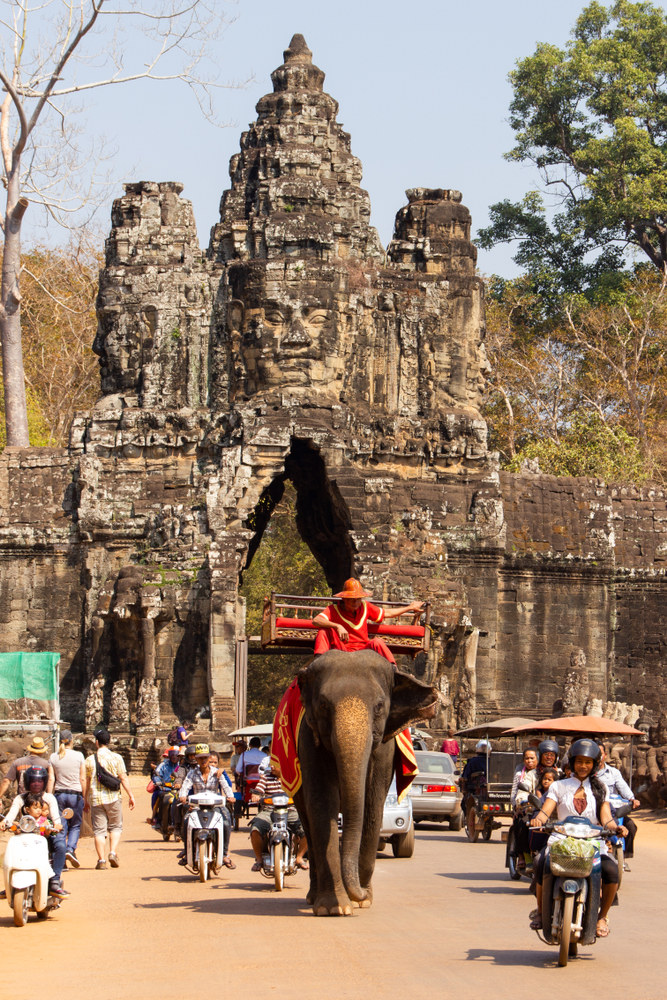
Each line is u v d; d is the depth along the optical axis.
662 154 106.31
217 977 16.25
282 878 26.39
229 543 66.69
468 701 67.50
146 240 74.12
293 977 16.11
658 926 21.42
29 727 49.31
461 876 29.14
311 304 69.19
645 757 53.41
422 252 75.50
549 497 74.56
